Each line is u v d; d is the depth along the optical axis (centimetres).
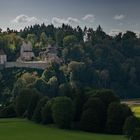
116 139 14175
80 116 17538
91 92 18275
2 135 14988
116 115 16200
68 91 19512
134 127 13600
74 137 14625
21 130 16325
